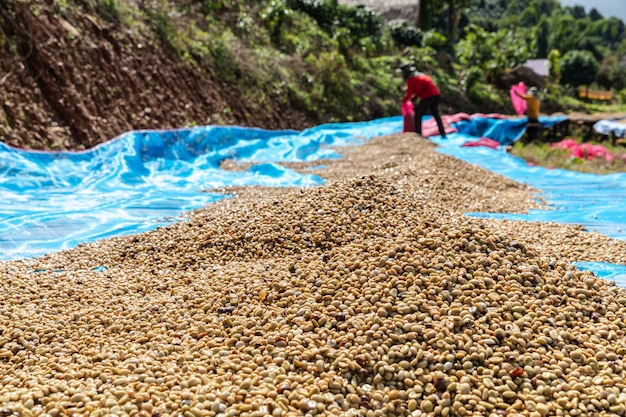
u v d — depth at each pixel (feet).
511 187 26.22
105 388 8.79
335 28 64.34
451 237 12.68
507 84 75.31
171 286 13.24
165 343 10.34
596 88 153.99
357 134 42.93
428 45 78.07
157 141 28.50
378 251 12.54
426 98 39.52
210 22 46.88
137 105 31.27
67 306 12.30
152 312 11.64
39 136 25.11
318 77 51.67
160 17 37.58
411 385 9.17
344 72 53.47
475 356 9.60
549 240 17.30
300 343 9.91
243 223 15.92
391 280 11.32
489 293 11.11
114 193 22.68
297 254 13.92
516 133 43.68
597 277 12.95
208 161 29.68
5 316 11.60
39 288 13.23
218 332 10.58
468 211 21.27
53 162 23.97
